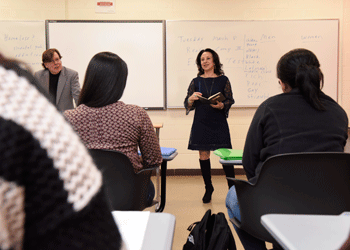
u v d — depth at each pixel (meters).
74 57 3.69
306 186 1.00
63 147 0.27
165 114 3.82
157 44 3.71
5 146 0.24
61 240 0.25
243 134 3.82
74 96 3.20
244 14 3.71
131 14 3.69
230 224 2.33
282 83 1.21
